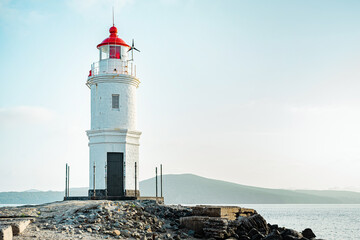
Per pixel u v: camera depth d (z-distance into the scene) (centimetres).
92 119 4431
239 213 3338
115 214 2944
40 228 2559
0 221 2488
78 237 2402
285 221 11125
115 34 4594
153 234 2648
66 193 4366
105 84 4359
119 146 4278
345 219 12269
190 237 2853
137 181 4353
